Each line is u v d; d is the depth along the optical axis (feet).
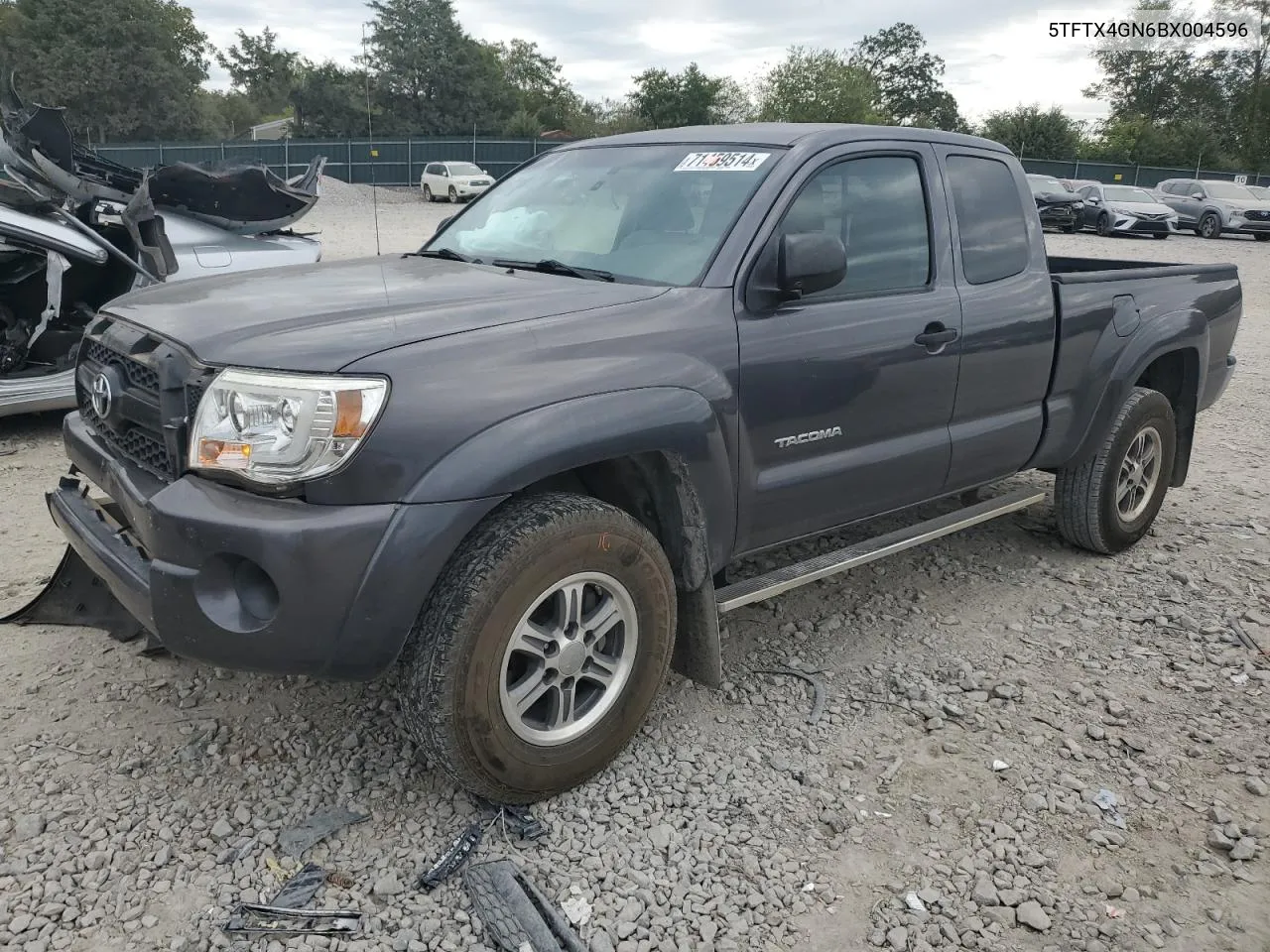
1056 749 10.77
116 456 9.97
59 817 8.97
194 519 8.06
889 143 12.29
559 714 9.28
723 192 11.14
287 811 9.21
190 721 10.56
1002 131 182.60
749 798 9.70
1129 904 8.54
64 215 20.30
